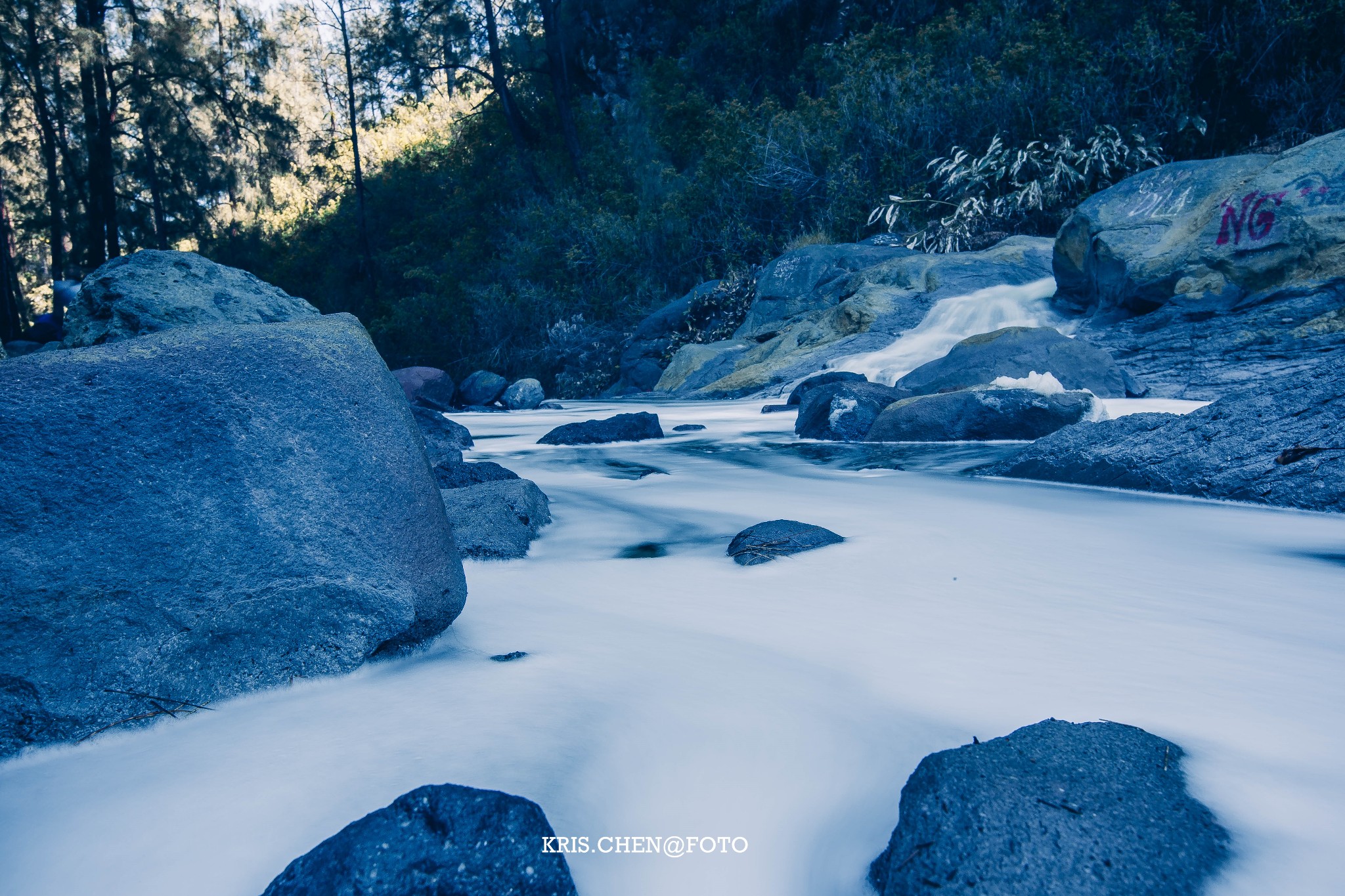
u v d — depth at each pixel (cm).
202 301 673
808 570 306
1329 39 1627
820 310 1739
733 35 3036
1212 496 424
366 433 234
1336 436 407
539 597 279
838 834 138
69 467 200
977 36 2198
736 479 565
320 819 144
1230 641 221
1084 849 118
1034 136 1842
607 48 3541
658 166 2778
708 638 231
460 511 363
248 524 210
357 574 214
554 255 2670
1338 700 179
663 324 2172
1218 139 1730
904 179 2033
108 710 184
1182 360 958
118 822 147
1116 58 1794
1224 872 119
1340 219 1002
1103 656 210
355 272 3528
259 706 194
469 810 123
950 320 1395
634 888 128
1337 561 308
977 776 130
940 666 204
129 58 3133
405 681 206
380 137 4484
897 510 422
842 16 2838
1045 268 1562
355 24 3431
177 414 214
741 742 167
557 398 2369
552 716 180
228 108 3322
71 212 3447
